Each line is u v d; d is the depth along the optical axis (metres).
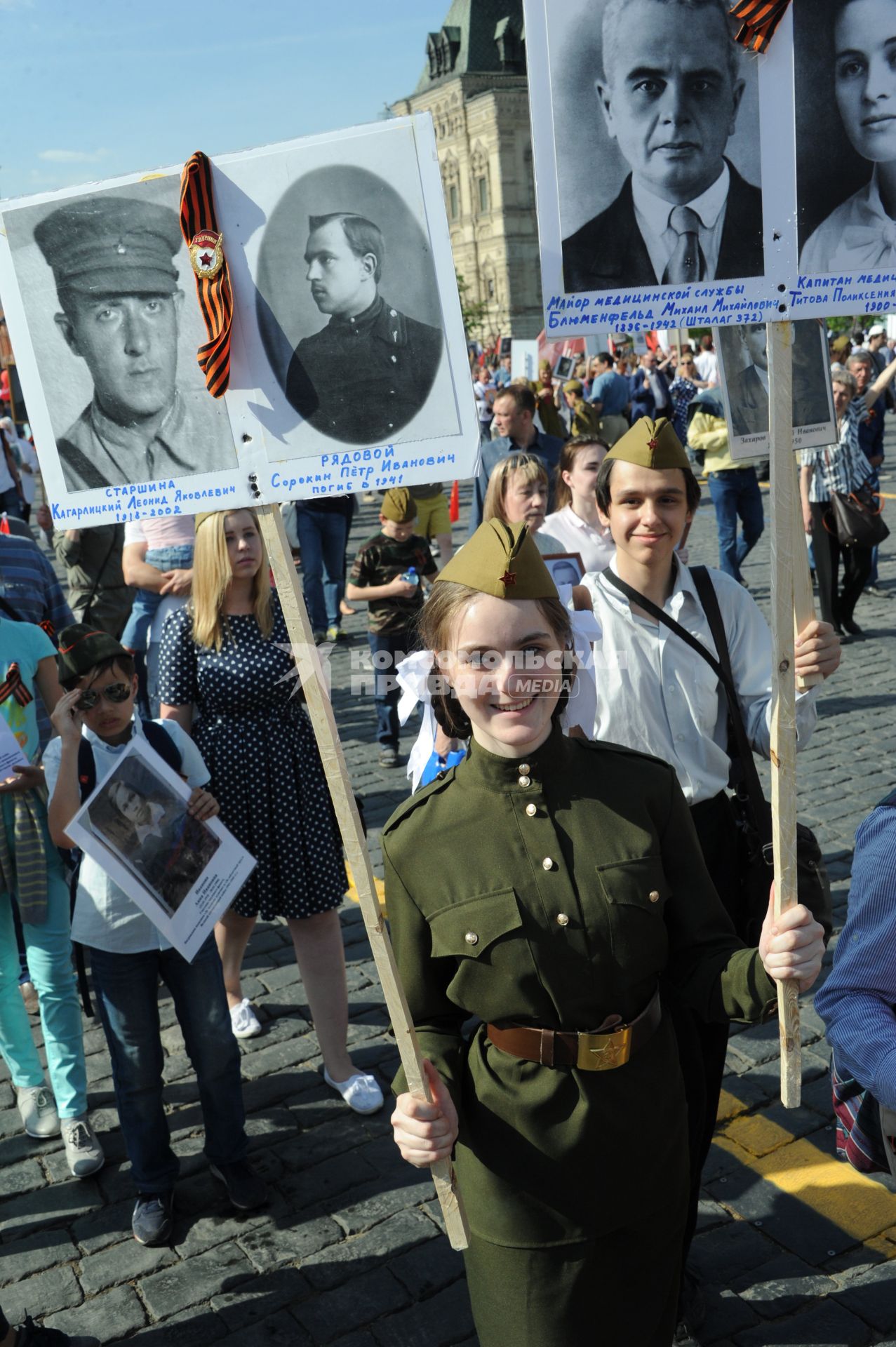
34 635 3.87
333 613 9.62
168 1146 3.30
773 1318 2.77
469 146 78.69
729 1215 3.13
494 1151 1.93
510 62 77.75
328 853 3.66
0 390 14.00
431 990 2.00
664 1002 2.13
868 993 1.85
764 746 2.62
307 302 1.77
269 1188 3.41
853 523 8.17
